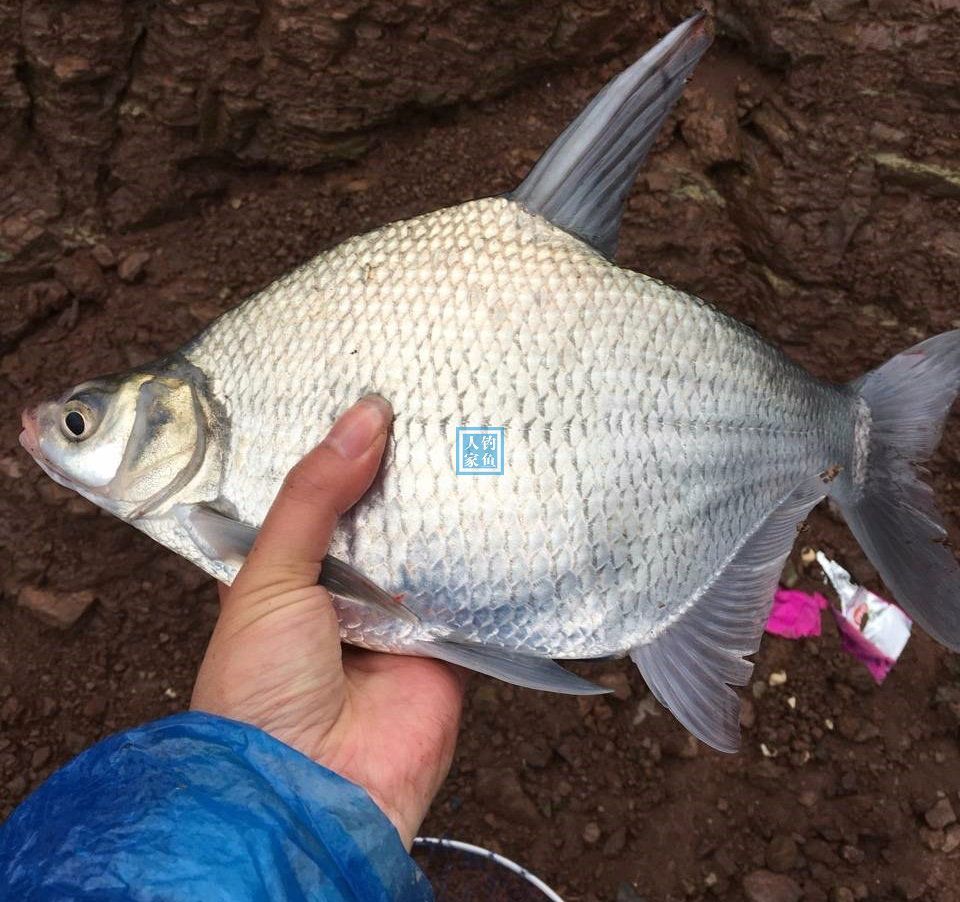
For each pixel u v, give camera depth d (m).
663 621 0.27
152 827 0.18
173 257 0.46
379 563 0.25
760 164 0.43
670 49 0.26
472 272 0.25
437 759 0.27
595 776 0.40
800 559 0.44
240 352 0.27
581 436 0.25
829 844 0.39
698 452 0.26
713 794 0.40
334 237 0.46
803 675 0.42
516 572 0.25
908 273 0.41
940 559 0.31
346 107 0.43
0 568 0.43
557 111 0.45
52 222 0.44
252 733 0.21
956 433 0.43
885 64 0.40
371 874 0.21
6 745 0.41
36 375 0.44
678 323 0.26
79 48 0.41
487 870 0.37
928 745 0.40
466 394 0.25
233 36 0.41
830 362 0.44
